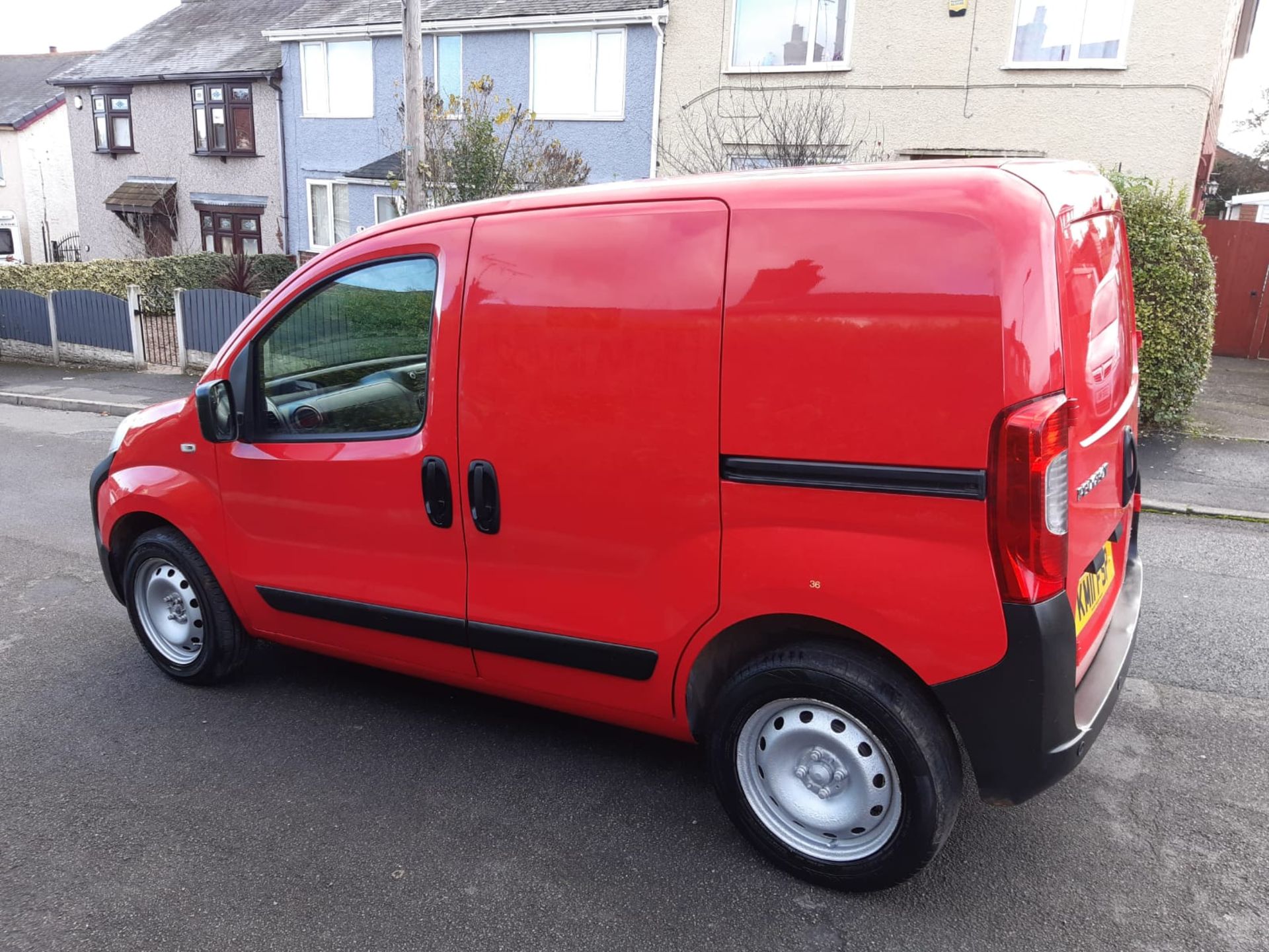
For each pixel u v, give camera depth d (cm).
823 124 1459
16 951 256
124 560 439
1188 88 1314
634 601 293
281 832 311
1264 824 312
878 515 249
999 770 249
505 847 302
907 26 1452
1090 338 264
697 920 268
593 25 1722
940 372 237
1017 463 230
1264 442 888
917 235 240
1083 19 1352
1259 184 3522
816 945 258
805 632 283
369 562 348
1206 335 894
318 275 348
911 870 265
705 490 273
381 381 339
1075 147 1388
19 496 779
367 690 418
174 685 424
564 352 292
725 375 265
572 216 293
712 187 272
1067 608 240
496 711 398
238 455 374
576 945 258
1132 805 324
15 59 3981
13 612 516
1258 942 258
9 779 345
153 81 2550
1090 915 269
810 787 279
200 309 1515
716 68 1617
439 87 1955
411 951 256
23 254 3547
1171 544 619
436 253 320
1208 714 388
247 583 384
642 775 346
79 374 1525
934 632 246
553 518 302
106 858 297
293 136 2330
